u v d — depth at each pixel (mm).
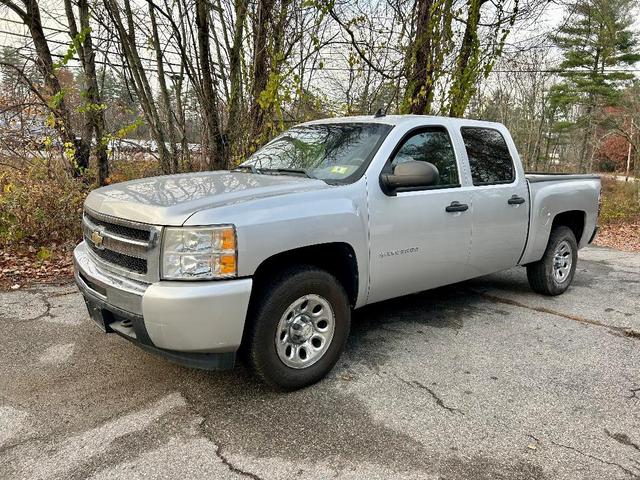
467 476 2391
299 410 2953
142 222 2781
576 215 5723
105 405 2973
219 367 2852
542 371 3559
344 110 8820
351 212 3297
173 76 8875
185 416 2869
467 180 4238
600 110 33094
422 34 8266
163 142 8625
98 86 9383
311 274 3123
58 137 7656
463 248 4195
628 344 4117
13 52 8227
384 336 4164
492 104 21828
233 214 2762
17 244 6695
